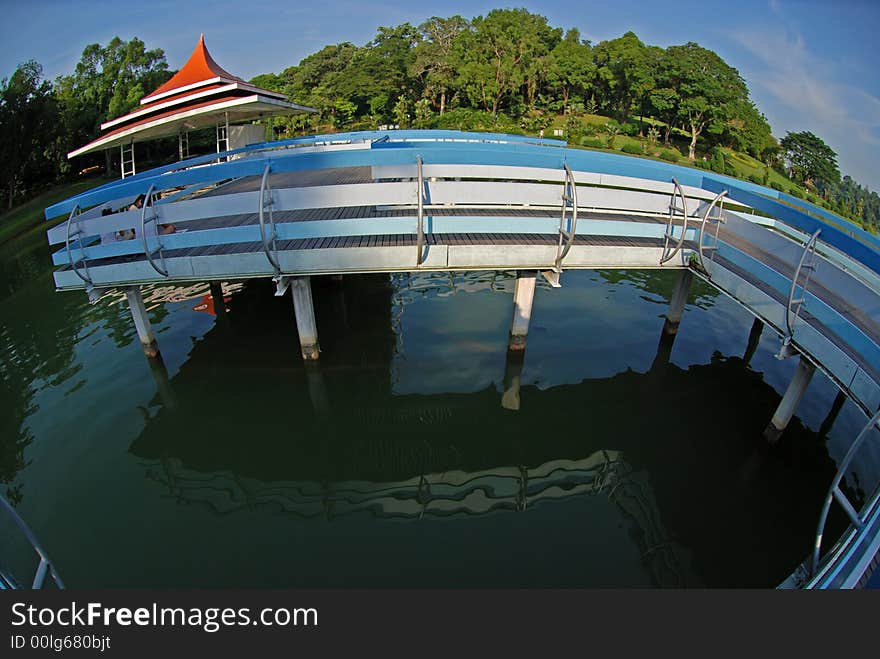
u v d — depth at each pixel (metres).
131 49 51.25
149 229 10.58
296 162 8.73
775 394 10.30
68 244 9.62
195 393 10.49
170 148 43.16
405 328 12.96
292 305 14.67
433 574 6.09
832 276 8.25
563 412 9.83
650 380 10.82
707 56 59.19
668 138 57.78
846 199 56.47
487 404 10.05
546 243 9.59
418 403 10.09
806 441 8.77
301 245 9.46
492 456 8.72
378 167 8.98
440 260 9.24
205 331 13.12
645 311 14.19
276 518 7.25
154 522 7.16
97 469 8.34
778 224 11.59
